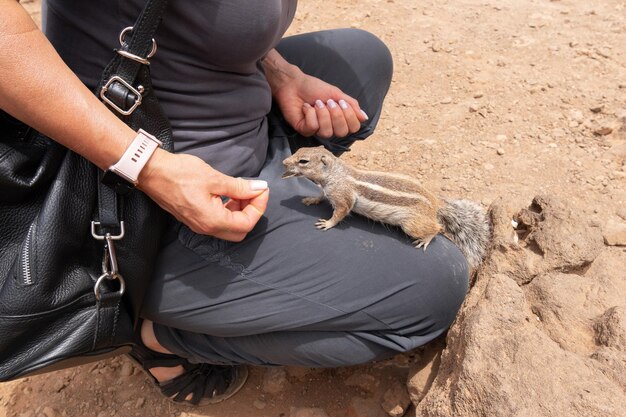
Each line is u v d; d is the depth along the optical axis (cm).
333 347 68
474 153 111
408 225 67
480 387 57
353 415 75
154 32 54
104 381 85
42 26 63
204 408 81
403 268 66
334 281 65
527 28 147
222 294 66
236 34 59
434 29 150
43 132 52
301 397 80
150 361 76
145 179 55
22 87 49
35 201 57
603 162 105
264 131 74
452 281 67
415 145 115
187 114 63
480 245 76
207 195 57
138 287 61
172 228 66
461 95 126
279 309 66
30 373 57
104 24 58
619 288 67
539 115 118
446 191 103
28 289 54
